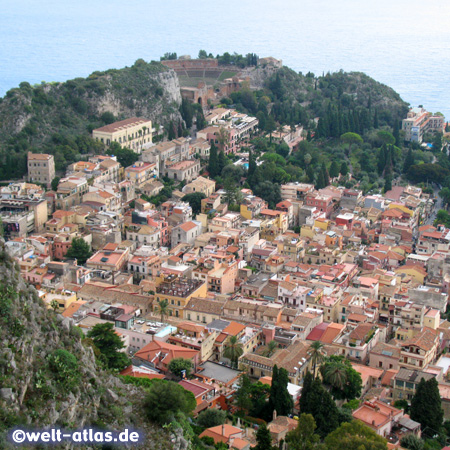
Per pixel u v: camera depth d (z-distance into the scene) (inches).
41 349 5428.2
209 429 7327.8
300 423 7214.6
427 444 7726.4
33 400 5073.8
